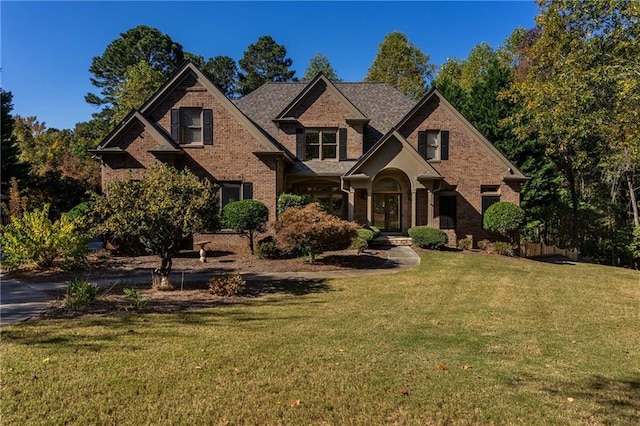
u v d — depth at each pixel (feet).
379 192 70.33
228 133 60.18
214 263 47.24
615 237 90.17
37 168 110.22
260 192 60.34
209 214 32.86
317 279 38.55
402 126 67.31
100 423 12.27
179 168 59.72
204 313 25.48
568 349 20.03
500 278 40.73
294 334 21.34
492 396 14.55
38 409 13.00
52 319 23.62
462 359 18.25
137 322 23.03
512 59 125.08
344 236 45.70
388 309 27.55
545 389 15.28
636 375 16.81
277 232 47.01
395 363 17.51
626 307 30.30
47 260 42.75
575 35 63.67
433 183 63.26
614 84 52.60
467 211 67.46
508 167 67.05
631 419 13.08
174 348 18.69
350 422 12.53
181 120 60.39
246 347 19.08
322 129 68.23
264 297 30.91
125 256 51.80
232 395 14.16
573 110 58.85
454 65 138.51
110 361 16.99
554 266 53.42
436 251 57.88
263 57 181.37
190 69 60.29
